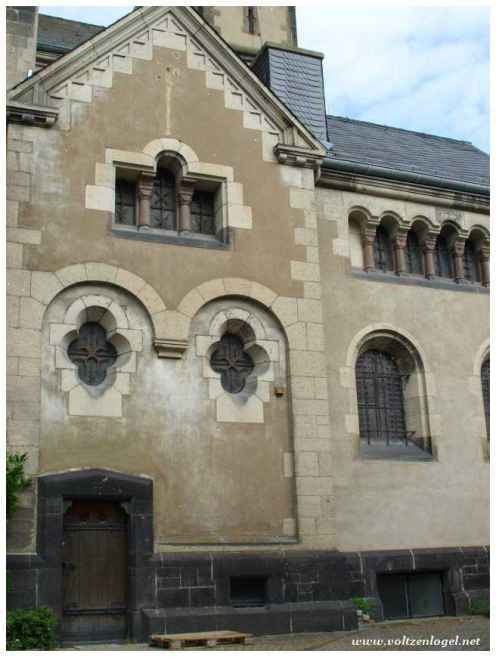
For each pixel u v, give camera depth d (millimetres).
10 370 13938
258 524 14984
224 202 16422
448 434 18359
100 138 15727
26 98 15344
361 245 18984
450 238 19969
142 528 14102
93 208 15297
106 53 16234
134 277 15234
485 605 17062
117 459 14312
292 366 15953
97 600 13766
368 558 16578
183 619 13719
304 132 17391
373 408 18219
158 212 16312
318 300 16562
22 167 14984
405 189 19203
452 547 17578
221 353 16000
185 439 14875
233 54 17156
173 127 16391
